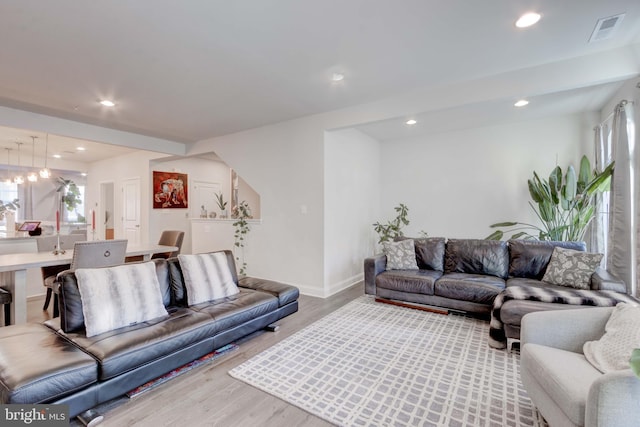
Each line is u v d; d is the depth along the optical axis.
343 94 3.57
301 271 4.54
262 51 2.59
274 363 2.46
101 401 1.79
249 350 2.70
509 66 2.92
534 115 4.48
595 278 2.94
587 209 3.91
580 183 3.99
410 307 3.83
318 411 1.88
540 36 2.41
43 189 9.35
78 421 1.79
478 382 2.18
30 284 4.26
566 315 1.85
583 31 2.35
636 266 2.73
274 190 4.81
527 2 2.00
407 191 5.81
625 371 1.21
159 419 1.81
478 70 2.99
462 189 5.30
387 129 5.20
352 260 5.11
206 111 4.12
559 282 3.19
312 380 2.22
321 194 4.34
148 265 2.59
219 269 3.05
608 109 3.88
